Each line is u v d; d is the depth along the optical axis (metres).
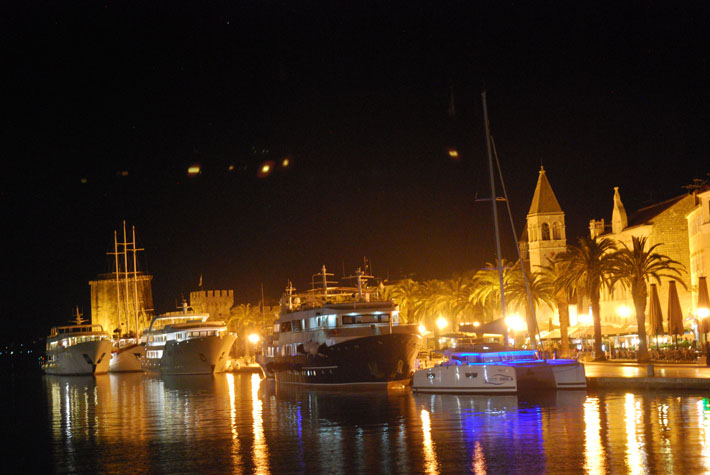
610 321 107.19
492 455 37.78
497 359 62.59
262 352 94.12
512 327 100.19
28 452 45.91
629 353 84.25
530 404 53.28
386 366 72.06
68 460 42.53
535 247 119.25
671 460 34.81
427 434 44.22
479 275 100.81
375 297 85.75
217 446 44.38
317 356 75.44
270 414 57.69
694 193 95.19
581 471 33.84
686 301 97.75
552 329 101.44
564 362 59.78
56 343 150.50
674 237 99.19
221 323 124.56
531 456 37.09
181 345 120.56
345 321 73.88
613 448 37.59
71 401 81.50
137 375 136.50
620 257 79.06
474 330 65.06
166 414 62.28
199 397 76.50
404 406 56.97
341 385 74.38
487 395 60.22
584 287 83.56
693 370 62.72
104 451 44.75
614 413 46.88
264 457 40.38
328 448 42.00
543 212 118.94
